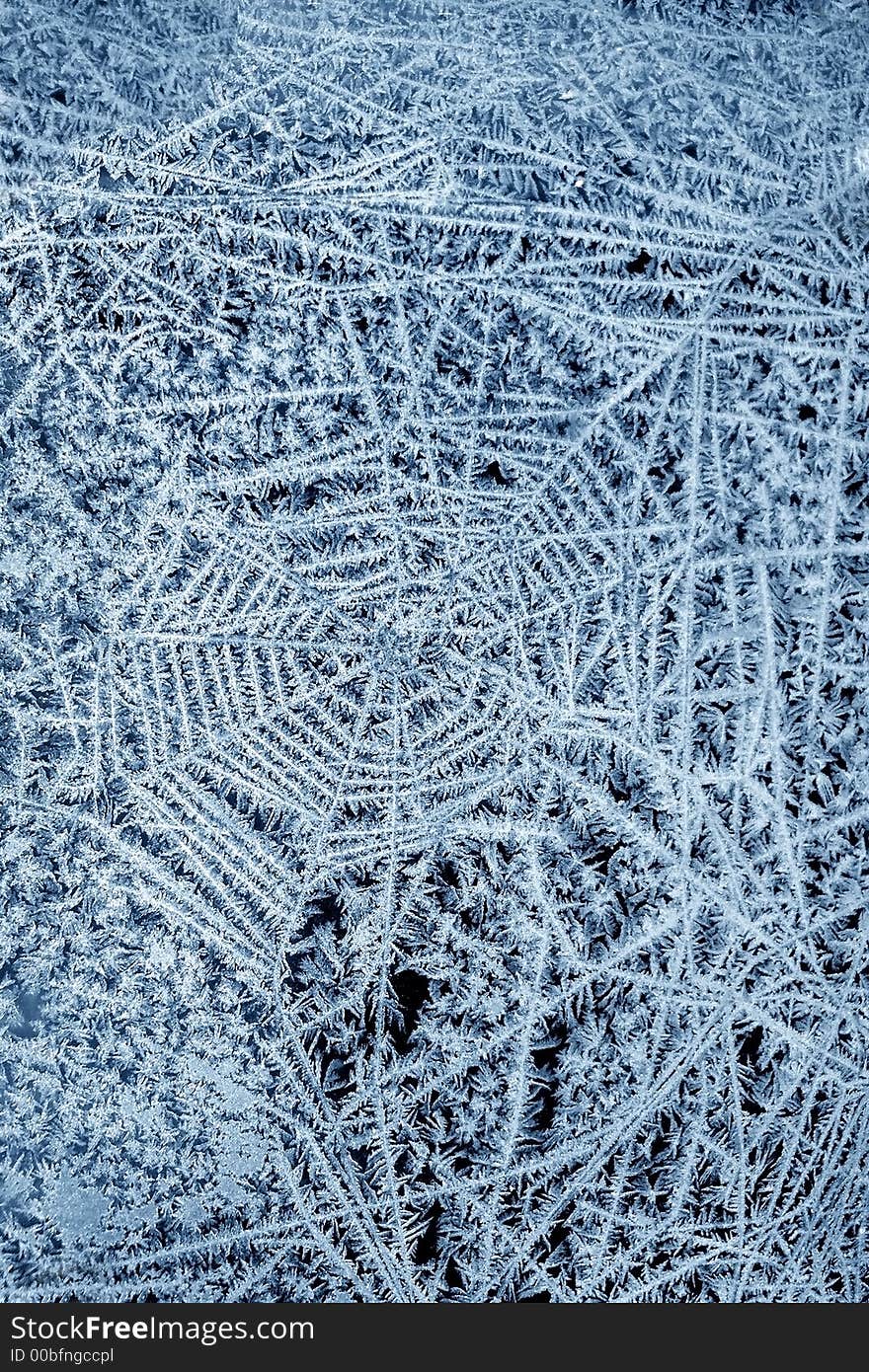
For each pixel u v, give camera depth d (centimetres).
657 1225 83
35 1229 82
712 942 84
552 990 84
